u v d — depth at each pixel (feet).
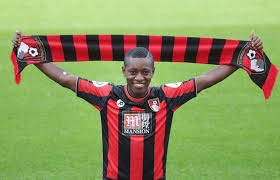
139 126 46.42
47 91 101.76
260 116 89.20
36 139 80.69
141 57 45.03
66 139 80.74
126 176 46.85
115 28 155.63
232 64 50.44
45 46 50.52
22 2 185.37
